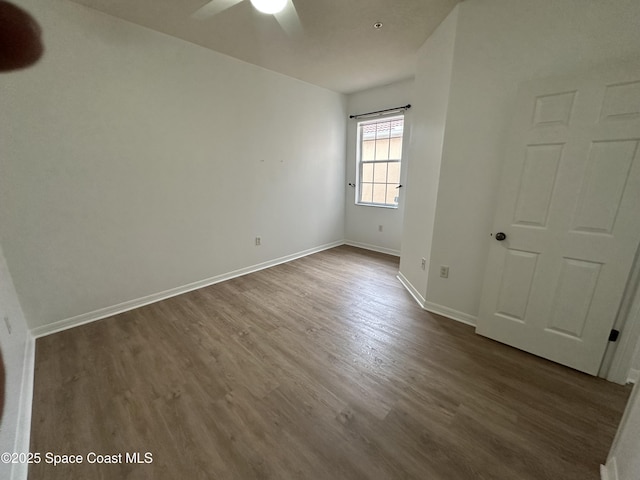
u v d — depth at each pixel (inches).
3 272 74.5
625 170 63.1
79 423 58.8
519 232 79.3
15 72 76.5
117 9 86.0
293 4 83.7
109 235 99.5
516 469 50.2
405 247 134.0
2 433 47.0
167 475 49.1
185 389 68.2
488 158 85.8
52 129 83.9
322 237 192.2
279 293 123.3
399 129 168.4
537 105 71.6
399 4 84.3
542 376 73.2
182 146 112.7
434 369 75.7
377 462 51.4
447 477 48.9
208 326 96.1
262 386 69.4
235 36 103.3
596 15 65.0
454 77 88.3
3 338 60.1
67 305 93.7
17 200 81.1
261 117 138.4
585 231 69.9
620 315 68.5
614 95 62.0
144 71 98.7
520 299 81.9
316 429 57.8
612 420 60.1
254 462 51.3
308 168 169.5
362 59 124.7
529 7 72.9
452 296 101.7
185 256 121.7
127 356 80.0
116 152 96.7
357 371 74.8
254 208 144.9
